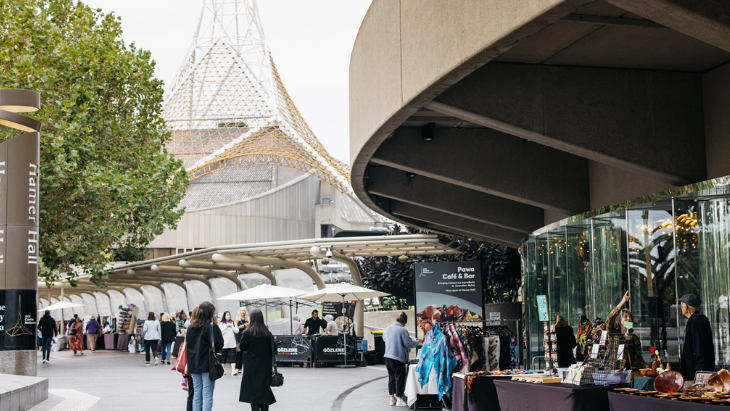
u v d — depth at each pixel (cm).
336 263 4266
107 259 2353
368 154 1008
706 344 689
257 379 876
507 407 725
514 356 1093
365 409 1091
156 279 3634
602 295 959
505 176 1072
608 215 911
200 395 911
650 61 738
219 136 8144
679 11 454
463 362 1002
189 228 6081
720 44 491
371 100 901
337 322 2425
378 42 865
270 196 6838
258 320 888
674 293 778
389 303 2866
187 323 2420
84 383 1585
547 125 743
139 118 2462
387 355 1135
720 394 517
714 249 736
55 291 5119
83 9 2392
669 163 757
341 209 9094
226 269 2795
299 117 7025
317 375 1777
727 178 678
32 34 1942
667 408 504
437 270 1396
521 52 702
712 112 761
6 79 1816
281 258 2497
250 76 8381
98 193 2003
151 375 1838
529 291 1298
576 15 596
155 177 2372
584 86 748
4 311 1177
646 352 821
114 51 2197
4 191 1200
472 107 728
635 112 765
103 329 4012
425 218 1647
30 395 1036
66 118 1997
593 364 664
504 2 544
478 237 1830
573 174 1085
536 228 1420
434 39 665
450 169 1064
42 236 1994
